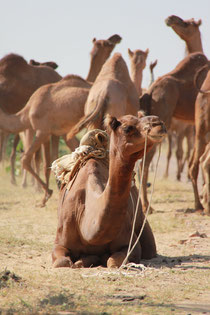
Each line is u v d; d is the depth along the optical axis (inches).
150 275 751.7
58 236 875.4
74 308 555.8
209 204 1584.6
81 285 678.5
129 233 849.5
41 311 544.4
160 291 653.3
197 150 1610.5
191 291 660.7
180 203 1840.6
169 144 2822.3
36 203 1916.8
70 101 1859.0
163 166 3855.8
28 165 1875.0
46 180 1884.8
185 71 1780.3
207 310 565.3
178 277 746.8
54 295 606.2
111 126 668.1
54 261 845.2
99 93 1539.1
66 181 900.0
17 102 2235.5
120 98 1545.3
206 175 1593.3
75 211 834.2
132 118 656.4
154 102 1734.7
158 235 1266.0
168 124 1752.0
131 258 830.5
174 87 1744.6
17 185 2613.2
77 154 904.9
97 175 853.8
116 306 569.6
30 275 730.8
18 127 1931.6
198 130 1600.6
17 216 1616.6
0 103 2203.5
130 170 679.7
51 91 1900.8
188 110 1772.9
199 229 1341.0
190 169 1641.2
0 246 1077.1
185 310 561.6
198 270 809.5
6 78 2222.0
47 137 1893.5
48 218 1581.0
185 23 2076.8
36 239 1214.3
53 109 1873.8
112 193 702.5
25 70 2246.6
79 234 836.6
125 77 1621.6
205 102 1574.8
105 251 845.8
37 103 1887.3
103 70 1641.2
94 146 912.3
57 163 933.8
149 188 2348.7
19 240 1160.2
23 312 535.5
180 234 1272.1
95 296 615.5
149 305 580.1
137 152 661.3
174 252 1029.2
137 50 2066.9
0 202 1943.9
